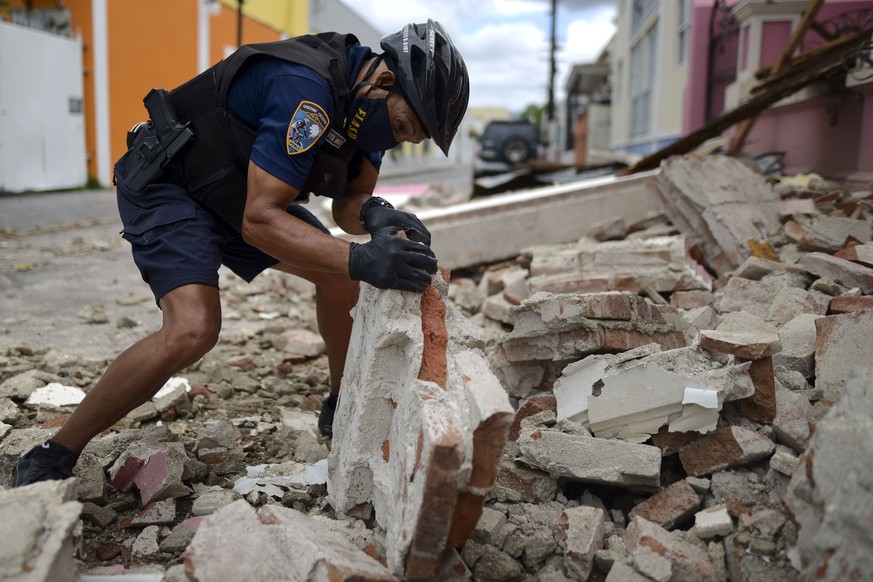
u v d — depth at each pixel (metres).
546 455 2.23
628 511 2.29
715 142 7.73
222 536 1.79
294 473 2.58
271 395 3.59
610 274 3.86
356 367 2.22
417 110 2.24
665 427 2.29
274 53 2.20
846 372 2.46
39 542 1.52
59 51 13.80
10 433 2.80
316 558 1.66
